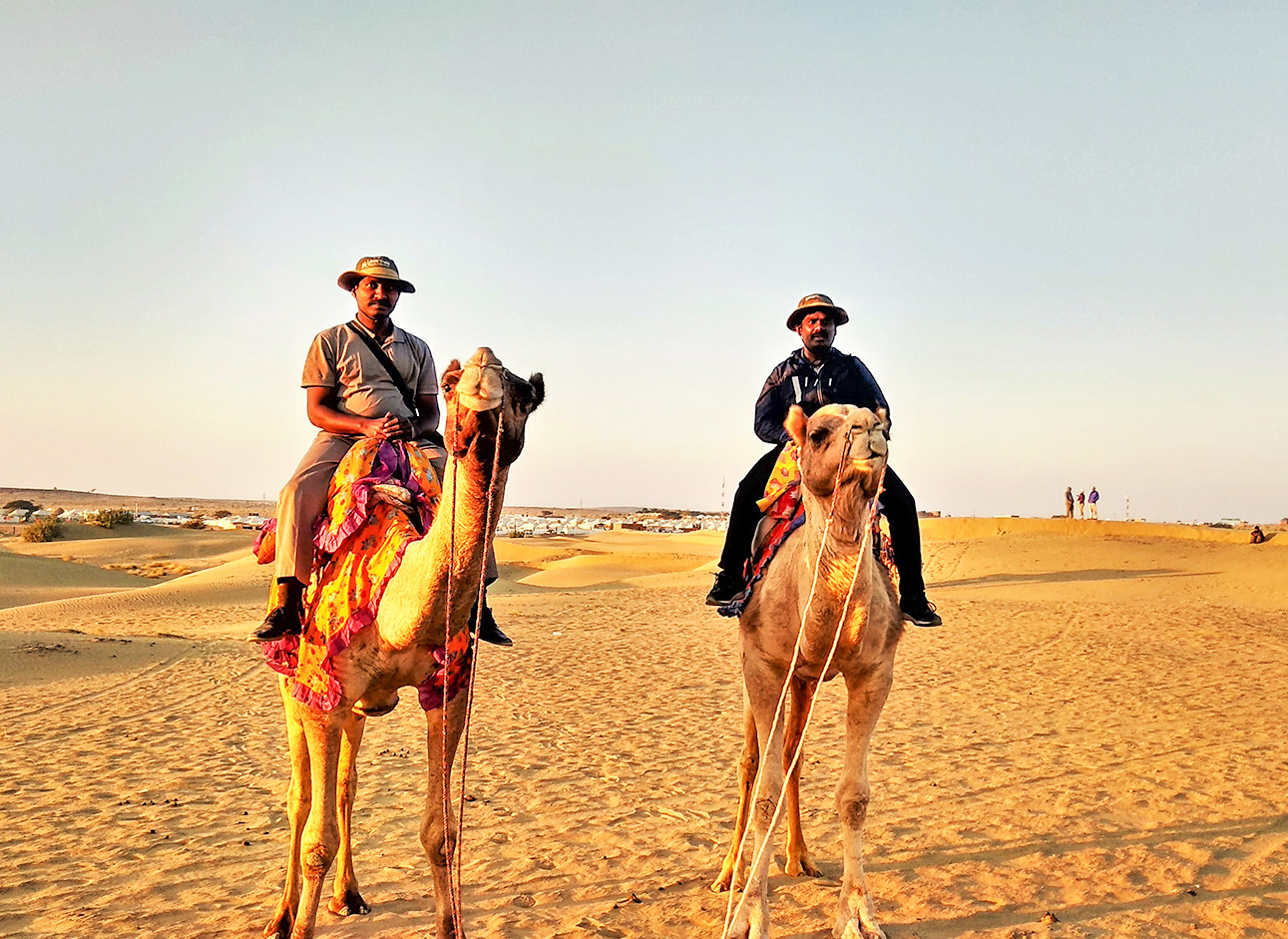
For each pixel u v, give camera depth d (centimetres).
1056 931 540
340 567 500
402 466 538
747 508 593
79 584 4578
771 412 639
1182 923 549
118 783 919
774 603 533
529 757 1016
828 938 537
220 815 810
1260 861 645
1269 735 1073
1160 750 1002
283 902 530
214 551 7050
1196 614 2580
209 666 1788
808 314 623
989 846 692
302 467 553
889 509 591
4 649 1853
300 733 521
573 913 581
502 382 398
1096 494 6003
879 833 732
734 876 515
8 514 11031
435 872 475
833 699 1325
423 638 462
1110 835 711
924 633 2181
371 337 614
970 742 1068
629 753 1038
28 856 699
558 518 17150
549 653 1948
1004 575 3791
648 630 2416
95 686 1562
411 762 990
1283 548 3953
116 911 591
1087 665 1689
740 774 625
